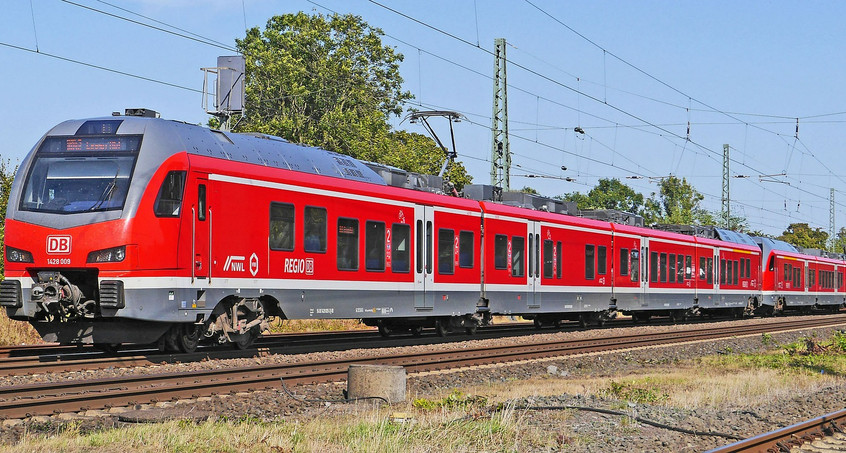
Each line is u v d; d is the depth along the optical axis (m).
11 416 10.15
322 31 57.97
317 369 15.70
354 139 50.38
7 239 15.65
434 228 22.64
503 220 25.50
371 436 9.59
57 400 10.73
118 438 9.06
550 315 30.88
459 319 24.44
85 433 9.64
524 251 26.45
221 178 16.52
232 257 16.70
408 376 15.89
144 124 15.92
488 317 25.22
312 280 18.61
